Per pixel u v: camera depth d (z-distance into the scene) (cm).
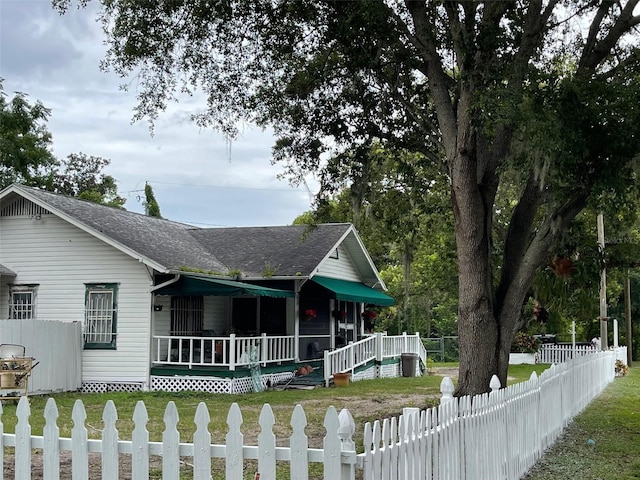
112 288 2234
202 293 2170
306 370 2462
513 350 3703
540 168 1185
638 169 1196
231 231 2931
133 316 2211
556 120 1111
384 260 4903
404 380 2645
